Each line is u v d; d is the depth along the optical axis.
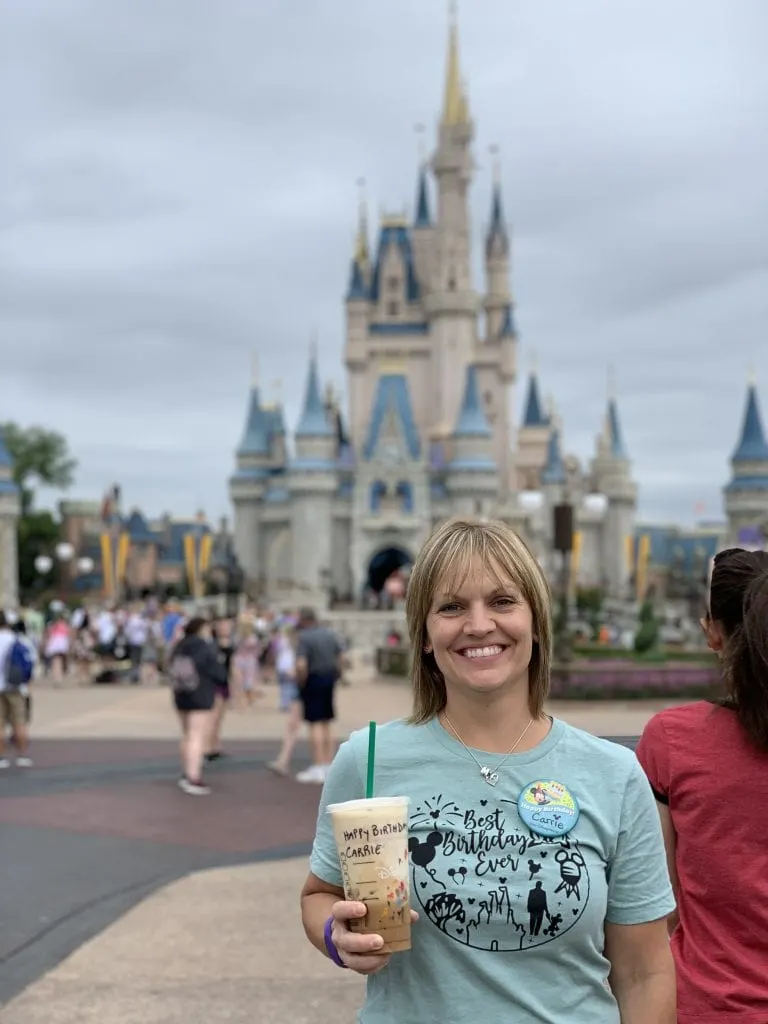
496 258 139.62
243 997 8.03
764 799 4.17
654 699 31.23
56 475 137.00
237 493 132.00
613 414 144.00
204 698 17.72
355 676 48.19
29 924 10.04
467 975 3.61
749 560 5.05
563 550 32.00
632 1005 3.77
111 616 46.72
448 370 131.62
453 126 133.38
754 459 126.62
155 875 12.05
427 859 3.67
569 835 3.65
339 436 141.00
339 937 3.48
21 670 21.36
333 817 3.51
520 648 3.85
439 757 3.82
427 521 120.31
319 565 119.06
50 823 15.01
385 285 135.00
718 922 4.20
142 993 8.10
